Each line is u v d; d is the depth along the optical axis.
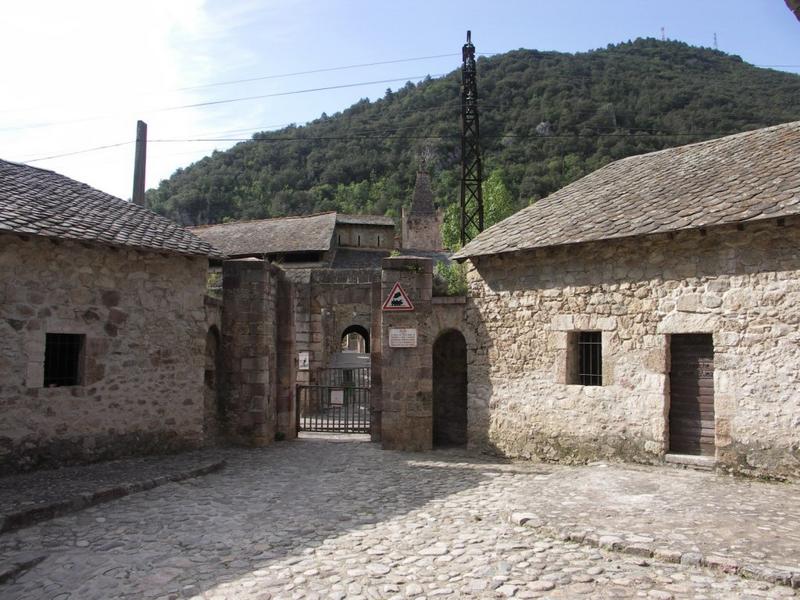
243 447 13.07
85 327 10.23
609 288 10.48
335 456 12.02
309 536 6.61
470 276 12.54
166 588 5.17
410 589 5.02
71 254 10.09
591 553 5.71
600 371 10.84
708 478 8.77
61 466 9.83
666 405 9.78
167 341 11.45
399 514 7.50
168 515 7.45
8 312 9.30
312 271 18.22
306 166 82.81
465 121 28.06
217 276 25.58
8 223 8.89
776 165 10.01
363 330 37.72
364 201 74.50
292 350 14.66
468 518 7.19
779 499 7.43
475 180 28.08
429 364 12.87
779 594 4.63
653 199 10.80
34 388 9.53
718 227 8.95
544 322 11.32
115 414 10.60
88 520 7.20
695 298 9.46
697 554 5.33
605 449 10.39
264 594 5.00
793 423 8.41
